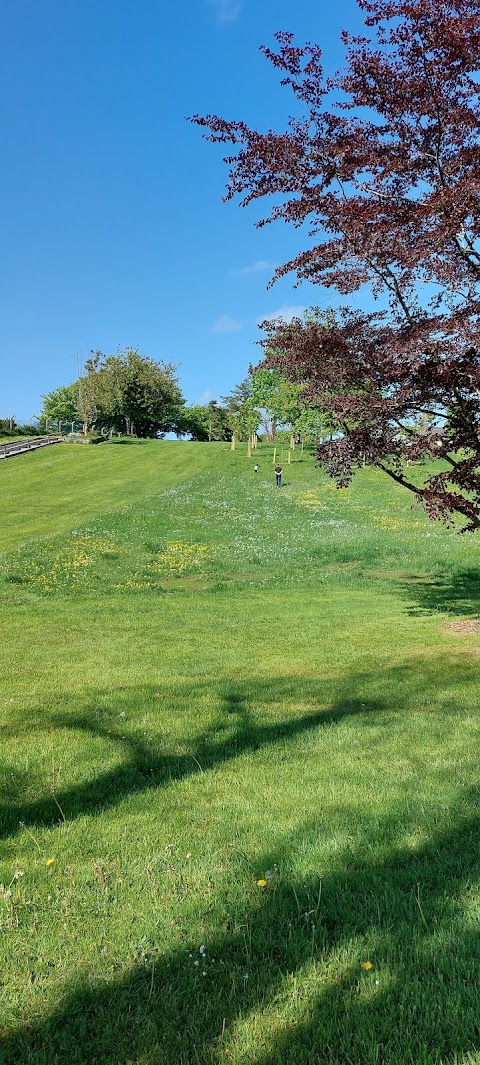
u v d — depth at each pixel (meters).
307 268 8.35
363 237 7.40
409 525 24.89
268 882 3.04
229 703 6.30
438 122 7.79
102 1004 2.33
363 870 3.12
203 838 3.53
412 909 2.80
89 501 30.84
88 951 2.61
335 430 9.21
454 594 14.02
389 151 8.12
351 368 8.57
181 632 10.41
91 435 68.25
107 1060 2.07
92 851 3.42
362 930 2.70
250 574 17.17
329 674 7.52
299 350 8.82
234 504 30.02
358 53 7.77
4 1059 2.09
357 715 5.81
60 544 20.33
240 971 2.47
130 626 10.97
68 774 4.52
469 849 3.28
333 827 3.58
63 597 14.17
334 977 2.42
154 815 3.83
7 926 2.77
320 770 4.49
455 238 7.73
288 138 8.04
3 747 5.05
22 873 3.15
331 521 25.58
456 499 8.66
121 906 2.91
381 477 38.59
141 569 17.25
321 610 12.46
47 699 6.53
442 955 2.48
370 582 15.79
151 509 28.20
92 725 5.63
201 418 97.50
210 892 3.00
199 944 2.64
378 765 4.55
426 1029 2.15
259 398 45.44
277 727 5.52
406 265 7.24
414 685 6.85
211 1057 2.07
